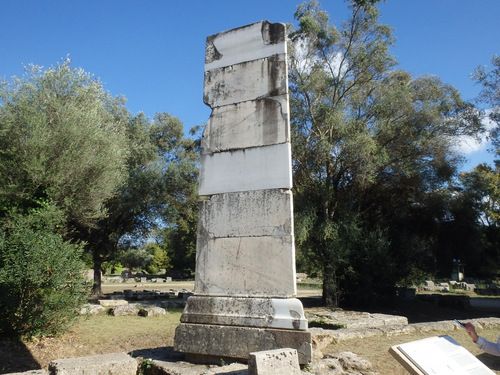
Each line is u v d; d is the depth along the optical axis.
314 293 25.61
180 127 24.03
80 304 8.93
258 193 5.73
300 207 17.55
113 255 20.75
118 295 19.84
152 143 22.81
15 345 7.48
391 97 16.72
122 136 15.18
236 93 6.29
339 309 14.36
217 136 6.26
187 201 20.55
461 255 23.89
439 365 3.01
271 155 5.79
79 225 15.45
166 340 8.49
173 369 5.04
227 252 5.75
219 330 5.41
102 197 12.89
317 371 5.02
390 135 17.20
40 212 10.29
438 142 17.06
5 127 10.70
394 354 3.12
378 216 19.89
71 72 12.95
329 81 17.23
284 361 3.96
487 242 33.75
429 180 18.88
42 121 11.05
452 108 18.22
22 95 11.27
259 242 5.57
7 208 10.34
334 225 16.72
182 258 47.91
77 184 11.88
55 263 8.38
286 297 5.24
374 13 16.84
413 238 18.19
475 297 25.50
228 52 6.54
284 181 5.60
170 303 15.90
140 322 10.90
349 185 18.05
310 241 17.39
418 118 17.47
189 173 20.81
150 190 18.89
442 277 33.44
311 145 17.58
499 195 28.36
